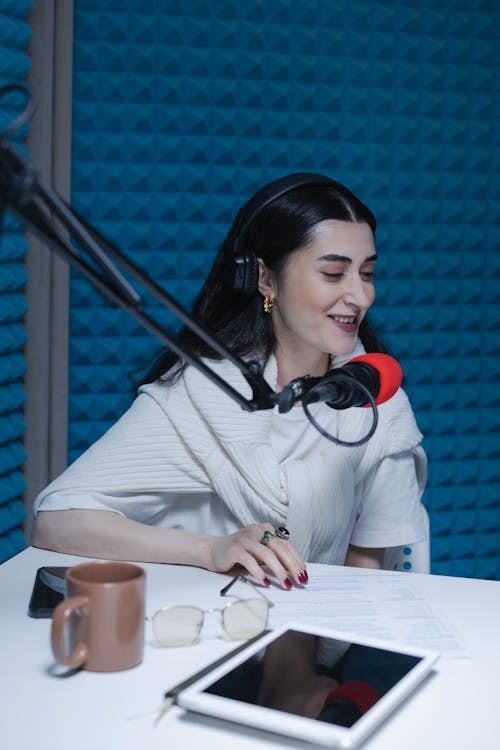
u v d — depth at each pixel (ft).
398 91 10.50
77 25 9.58
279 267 5.95
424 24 10.45
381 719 3.58
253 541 5.22
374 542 6.62
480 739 3.56
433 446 11.00
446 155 10.73
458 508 11.19
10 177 2.82
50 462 9.80
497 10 10.63
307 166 10.34
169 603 4.84
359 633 4.50
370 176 10.52
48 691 3.87
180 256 10.12
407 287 10.75
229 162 10.12
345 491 6.25
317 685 3.76
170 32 9.75
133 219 9.96
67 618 3.90
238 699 3.62
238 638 4.38
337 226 5.80
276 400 3.77
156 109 9.86
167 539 5.46
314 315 5.87
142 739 3.51
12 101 8.69
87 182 9.78
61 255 3.07
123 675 4.02
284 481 6.09
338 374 4.08
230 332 6.32
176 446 6.19
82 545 5.56
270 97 10.11
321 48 10.20
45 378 9.48
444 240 10.84
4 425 8.91
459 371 11.05
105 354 9.96
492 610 4.88
